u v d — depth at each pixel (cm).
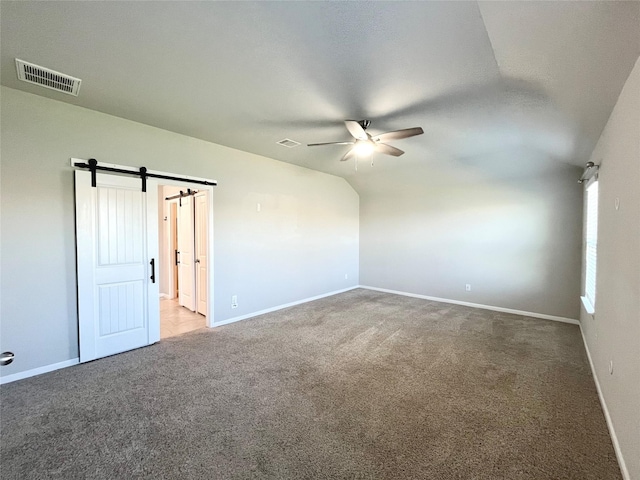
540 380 273
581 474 168
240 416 219
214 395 246
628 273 180
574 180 439
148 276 351
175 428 205
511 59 189
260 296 482
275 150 440
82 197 299
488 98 255
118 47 195
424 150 425
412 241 616
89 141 302
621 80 177
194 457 179
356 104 275
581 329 406
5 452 181
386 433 201
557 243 456
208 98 270
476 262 534
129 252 334
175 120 325
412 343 362
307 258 568
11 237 264
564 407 231
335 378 276
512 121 303
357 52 195
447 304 551
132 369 292
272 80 235
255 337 381
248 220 458
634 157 170
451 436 198
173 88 252
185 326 423
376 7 152
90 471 168
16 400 237
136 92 260
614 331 210
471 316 476
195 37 183
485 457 180
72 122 292
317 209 586
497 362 310
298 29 173
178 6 156
